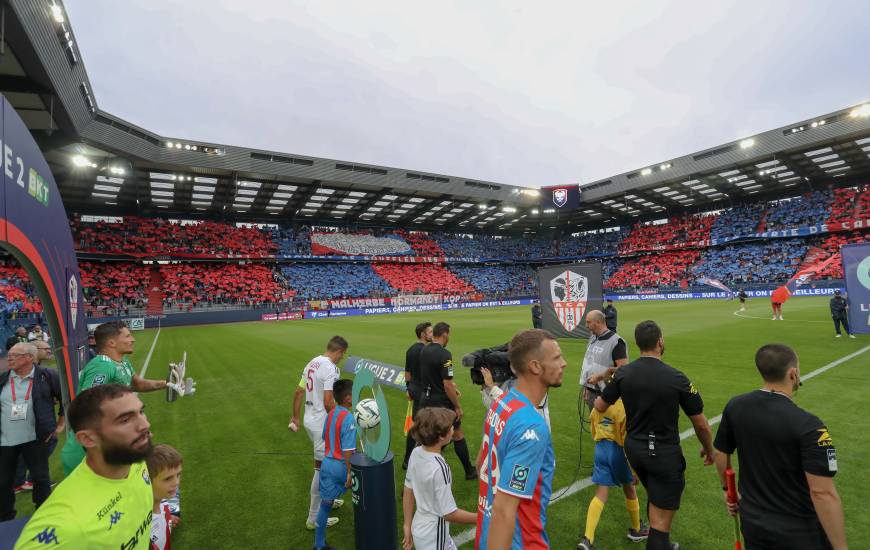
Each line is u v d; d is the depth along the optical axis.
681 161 39.19
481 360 3.74
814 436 2.09
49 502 1.55
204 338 22.80
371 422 3.23
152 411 8.41
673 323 19.77
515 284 61.53
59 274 4.95
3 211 3.49
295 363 13.47
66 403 5.04
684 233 52.72
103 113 23.00
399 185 37.84
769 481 2.25
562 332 15.87
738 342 13.23
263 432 6.96
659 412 2.88
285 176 32.56
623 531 3.71
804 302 28.91
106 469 1.67
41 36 14.73
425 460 2.78
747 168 37.75
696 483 4.48
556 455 5.44
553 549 3.44
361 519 3.14
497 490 1.73
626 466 3.43
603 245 60.22
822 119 30.86
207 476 5.25
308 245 48.00
